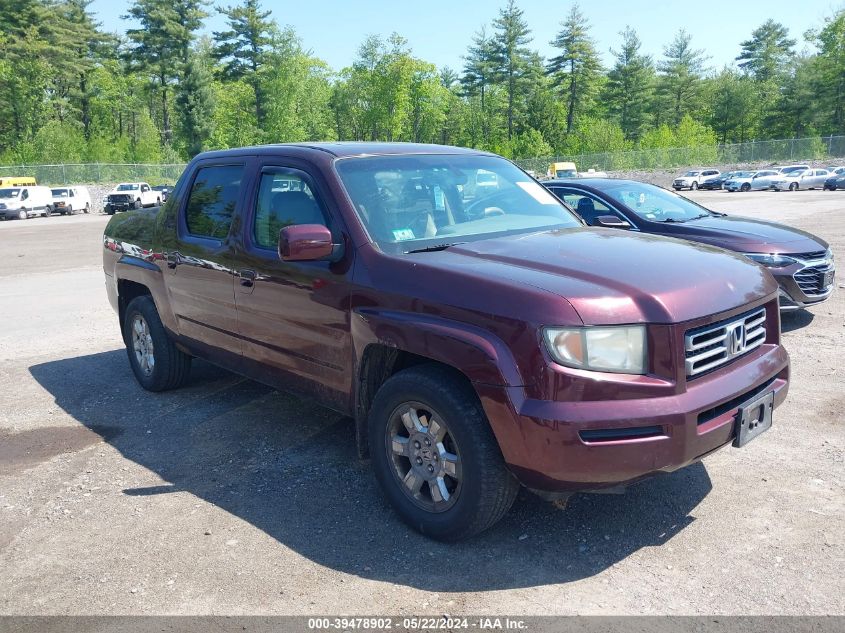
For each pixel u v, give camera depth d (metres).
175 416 5.65
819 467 4.29
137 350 6.34
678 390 3.18
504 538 3.64
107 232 6.79
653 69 100.88
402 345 3.56
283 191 4.51
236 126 89.12
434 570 3.37
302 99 92.69
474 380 3.26
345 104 104.19
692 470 4.33
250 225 4.68
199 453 4.89
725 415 3.35
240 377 6.63
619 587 3.18
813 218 22.19
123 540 3.75
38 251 19.95
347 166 4.31
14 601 3.24
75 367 7.24
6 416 5.82
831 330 7.60
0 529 3.93
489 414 3.22
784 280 7.33
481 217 4.42
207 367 7.01
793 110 87.25
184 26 79.56
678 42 104.31
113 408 5.91
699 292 3.36
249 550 3.60
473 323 3.32
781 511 3.79
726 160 68.94
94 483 4.48
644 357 3.19
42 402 6.14
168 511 4.06
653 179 65.56
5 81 71.44
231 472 4.56
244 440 5.09
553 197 5.02
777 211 26.00
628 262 3.57
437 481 3.56
